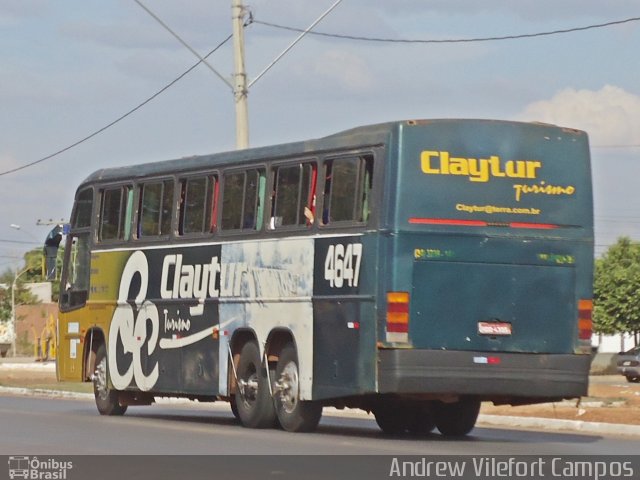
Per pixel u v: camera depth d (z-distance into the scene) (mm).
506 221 28688
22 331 139000
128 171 37688
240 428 32781
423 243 28094
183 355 34812
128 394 37875
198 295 34281
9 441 28047
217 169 33969
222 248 33500
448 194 28312
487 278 28531
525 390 28688
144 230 36719
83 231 39500
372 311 28234
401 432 33375
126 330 37188
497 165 28734
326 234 29797
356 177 29031
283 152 31609
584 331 29328
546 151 29172
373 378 28172
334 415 42812
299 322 30531
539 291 28922
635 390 58312
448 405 32094
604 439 31297
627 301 104562
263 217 32094
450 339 28219
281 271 31250
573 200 29344
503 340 28609
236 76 46594
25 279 153125
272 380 31938
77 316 39594
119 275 37562
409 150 28141
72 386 58156
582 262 29375
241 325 32656
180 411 44312
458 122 28562
